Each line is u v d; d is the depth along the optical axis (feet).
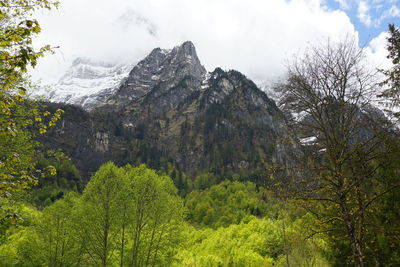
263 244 151.43
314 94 46.93
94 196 96.68
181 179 628.28
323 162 46.09
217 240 219.82
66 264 105.40
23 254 104.01
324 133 45.01
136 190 102.06
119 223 97.19
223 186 499.51
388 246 46.65
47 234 106.01
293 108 49.47
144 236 105.40
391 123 43.39
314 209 47.37
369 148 42.98
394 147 40.70
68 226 100.63
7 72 21.34
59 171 459.73
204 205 411.13
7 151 42.98
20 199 54.44
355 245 40.40
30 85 48.75
